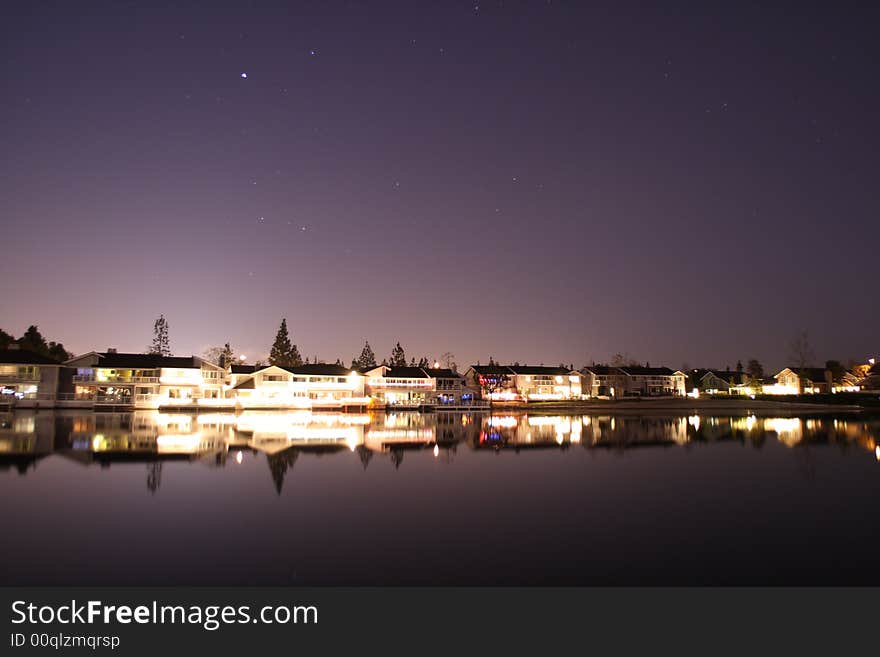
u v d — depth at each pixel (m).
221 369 100.69
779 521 17.03
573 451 35.06
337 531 15.70
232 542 14.66
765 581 12.28
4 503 18.78
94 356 86.81
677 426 58.28
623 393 129.88
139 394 86.00
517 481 23.88
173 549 14.08
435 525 16.38
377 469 26.83
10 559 13.29
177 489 21.31
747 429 53.81
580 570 12.83
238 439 39.75
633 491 21.69
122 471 25.14
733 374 144.50
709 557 13.75
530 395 123.06
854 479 24.59
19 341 112.19
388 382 108.69
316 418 70.38
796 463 29.69
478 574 12.57
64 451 31.33
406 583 12.08
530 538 15.16
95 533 15.34
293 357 138.50
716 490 21.94
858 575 12.63
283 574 12.52
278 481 23.25
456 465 28.53
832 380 133.50
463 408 98.69
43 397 80.12
